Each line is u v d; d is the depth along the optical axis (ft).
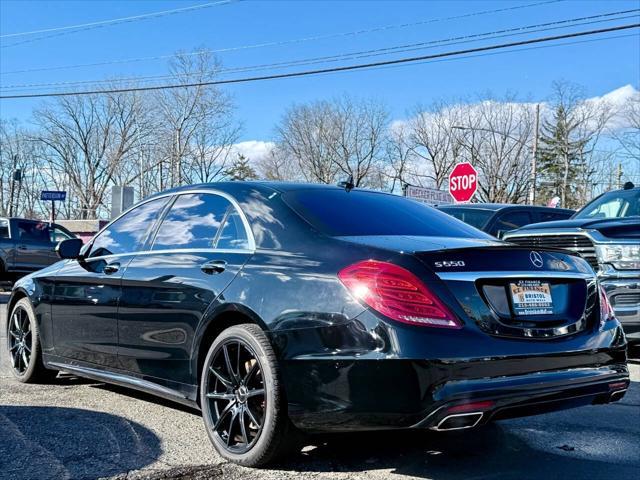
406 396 10.00
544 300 11.52
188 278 13.28
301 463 12.00
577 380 11.23
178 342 13.35
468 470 11.87
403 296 10.33
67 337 16.74
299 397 10.89
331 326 10.64
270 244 12.46
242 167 214.07
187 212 14.87
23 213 194.39
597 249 21.39
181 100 163.22
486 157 178.81
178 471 11.40
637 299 20.65
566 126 175.63
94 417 14.74
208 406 12.50
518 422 15.19
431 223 14.07
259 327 11.57
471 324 10.48
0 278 49.78
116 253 15.92
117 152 185.16
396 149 187.11
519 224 31.63
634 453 12.96
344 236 12.00
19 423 14.15
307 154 184.44
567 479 11.50
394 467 11.93
